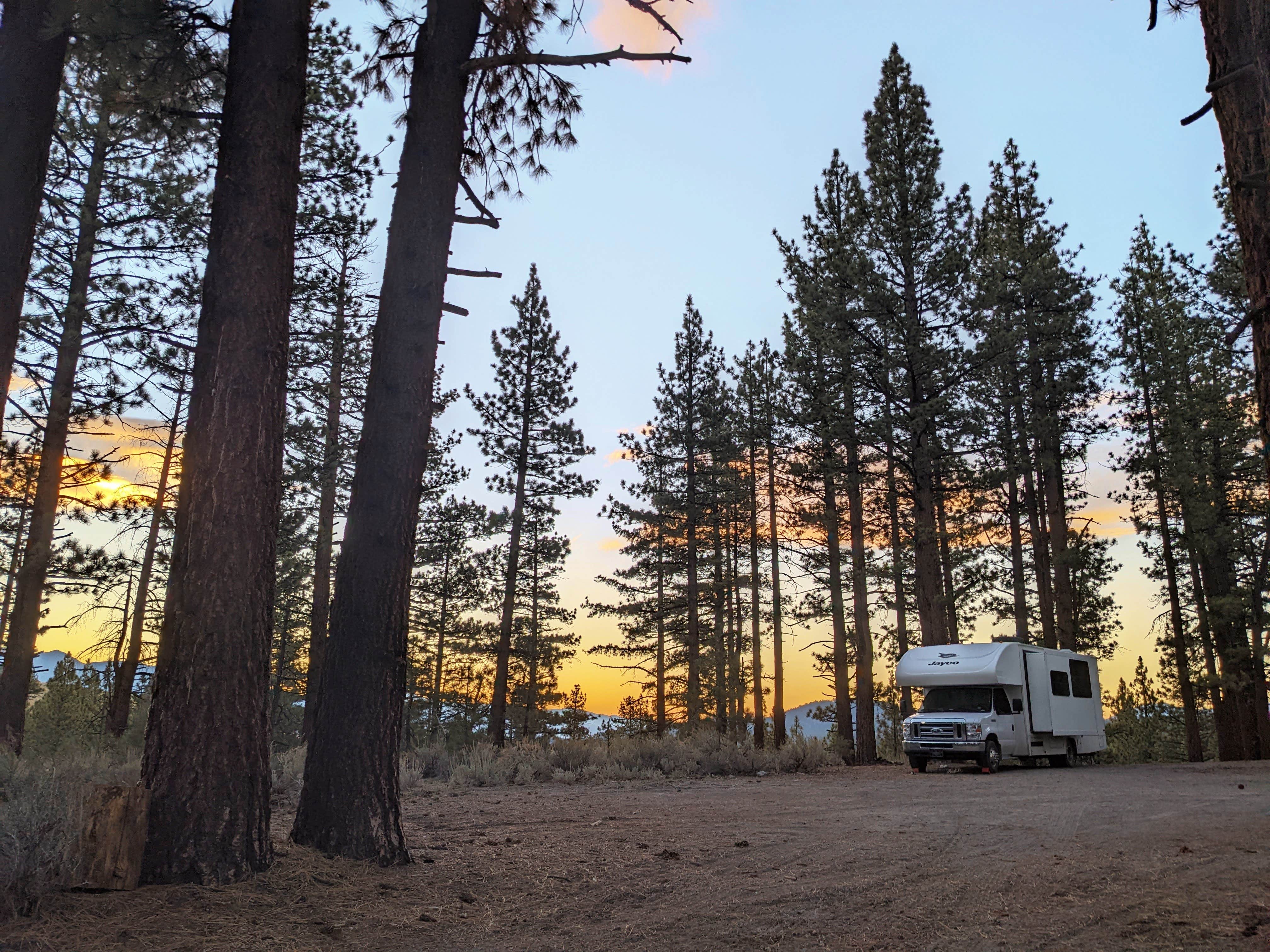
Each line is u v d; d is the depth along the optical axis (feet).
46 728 57.82
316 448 71.97
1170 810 33.01
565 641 141.90
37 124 23.34
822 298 74.43
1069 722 69.67
